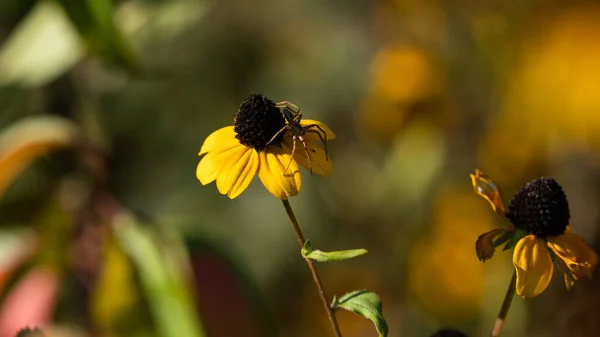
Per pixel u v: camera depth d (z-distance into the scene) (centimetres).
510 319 101
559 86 86
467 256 109
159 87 121
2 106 89
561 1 86
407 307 117
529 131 92
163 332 78
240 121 61
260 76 134
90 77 95
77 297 80
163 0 88
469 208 112
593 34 85
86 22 79
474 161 112
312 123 62
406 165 114
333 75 135
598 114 84
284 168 61
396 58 113
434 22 109
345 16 136
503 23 92
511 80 93
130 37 86
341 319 122
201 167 61
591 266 60
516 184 101
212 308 80
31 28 83
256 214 130
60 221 81
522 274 59
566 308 99
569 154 93
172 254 79
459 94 109
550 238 60
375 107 116
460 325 110
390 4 116
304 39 136
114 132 119
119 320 78
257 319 81
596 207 97
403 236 119
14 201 83
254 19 134
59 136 81
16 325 78
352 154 129
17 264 80
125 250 79
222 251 82
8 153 80
